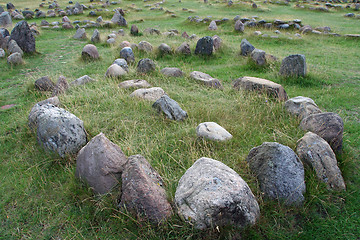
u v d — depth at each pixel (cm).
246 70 830
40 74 795
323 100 590
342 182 338
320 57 973
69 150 400
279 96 557
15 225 308
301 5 2280
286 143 399
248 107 530
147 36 1316
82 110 525
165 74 730
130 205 294
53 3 2538
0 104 602
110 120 494
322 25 1636
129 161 320
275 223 297
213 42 1018
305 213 308
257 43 1223
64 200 333
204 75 711
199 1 2633
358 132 460
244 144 418
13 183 364
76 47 1161
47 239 290
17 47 966
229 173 293
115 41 1170
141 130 463
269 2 2478
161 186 324
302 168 326
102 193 321
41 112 431
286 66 719
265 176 327
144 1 2705
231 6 2225
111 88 623
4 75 796
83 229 297
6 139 459
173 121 481
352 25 1655
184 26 1712
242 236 279
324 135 393
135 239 281
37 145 429
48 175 374
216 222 267
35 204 332
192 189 284
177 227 279
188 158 381
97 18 1827
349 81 713
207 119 495
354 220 303
